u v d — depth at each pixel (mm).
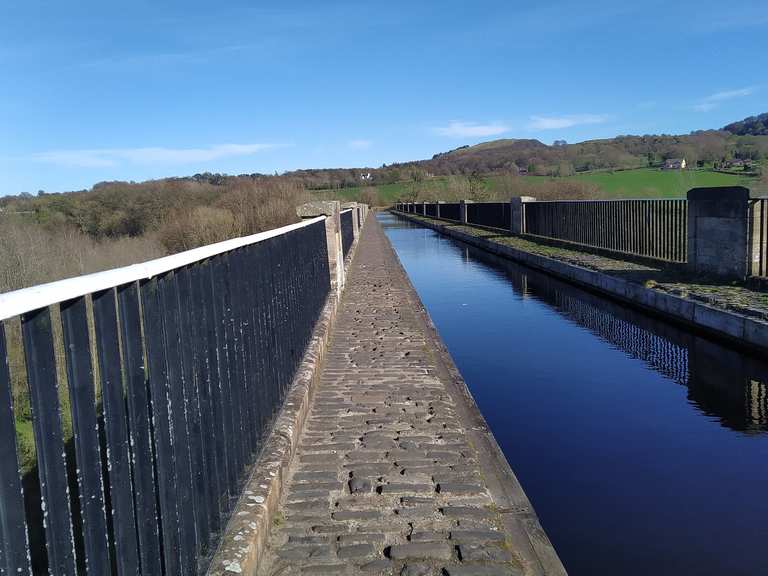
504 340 8477
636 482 4215
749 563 3252
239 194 23750
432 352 7012
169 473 2307
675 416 5445
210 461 2756
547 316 10062
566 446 4852
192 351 2617
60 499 1594
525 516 3369
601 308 10617
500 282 14156
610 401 5887
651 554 3363
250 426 3613
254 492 3184
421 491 3641
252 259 3857
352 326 8570
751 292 8398
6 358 1395
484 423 4758
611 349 7848
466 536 3158
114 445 1902
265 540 3037
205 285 2904
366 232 31906
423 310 9664
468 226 31375
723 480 4207
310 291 6848
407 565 2906
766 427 5148
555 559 2965
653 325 9164
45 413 1555
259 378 3893
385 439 4445
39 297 1447
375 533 3191
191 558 2441
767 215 8734
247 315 3643
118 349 1947
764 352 6629
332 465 4016
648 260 12336
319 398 5414
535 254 15914
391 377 6031
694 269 10453
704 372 6785
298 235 6035
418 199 65750
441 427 4668
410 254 21750
